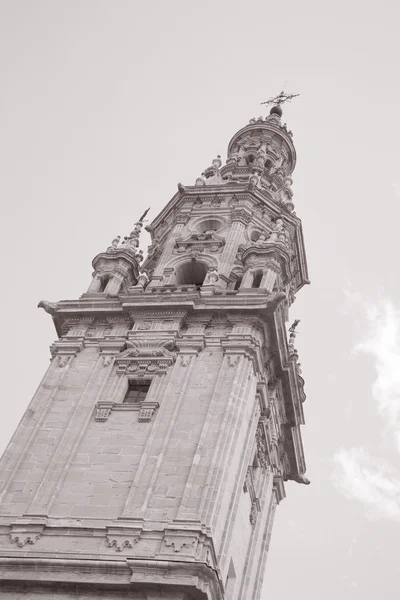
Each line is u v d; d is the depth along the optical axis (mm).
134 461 40938
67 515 39000
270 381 49375
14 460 41938
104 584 35188
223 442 40688
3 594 36031
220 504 38469
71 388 45375
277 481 52281
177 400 43344
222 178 64438
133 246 55688
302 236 61094
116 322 48969
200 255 54344
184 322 48031
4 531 38562
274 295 46969
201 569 34562
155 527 37438
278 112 75812
